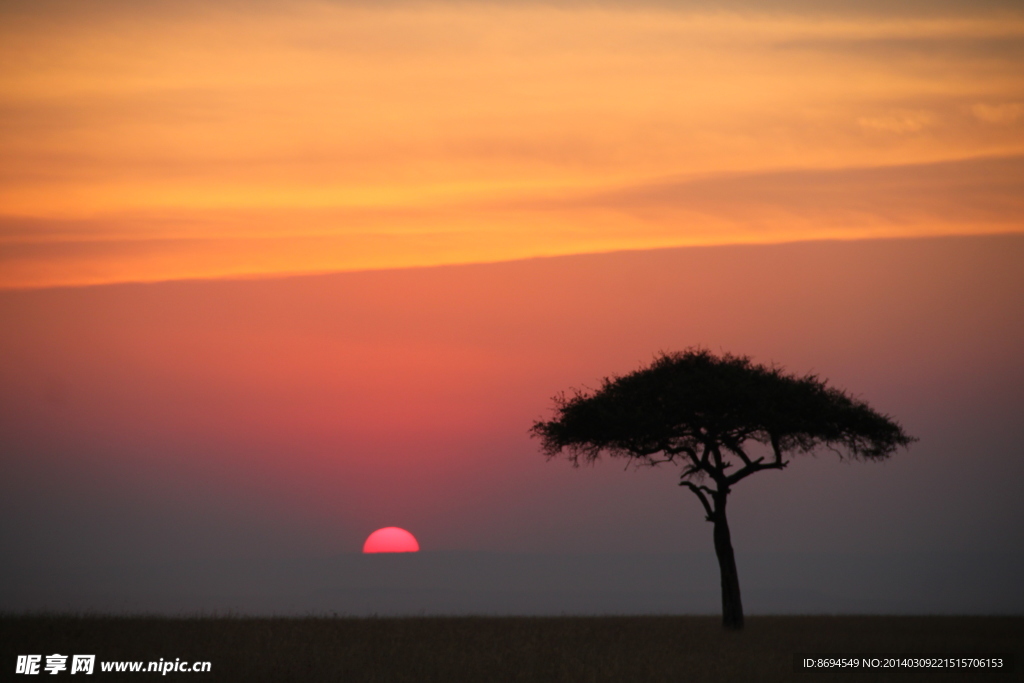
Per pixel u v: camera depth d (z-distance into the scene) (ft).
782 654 184.14
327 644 180.04
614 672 158.81
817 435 245.45
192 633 190.29
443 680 149.38
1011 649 193.06
